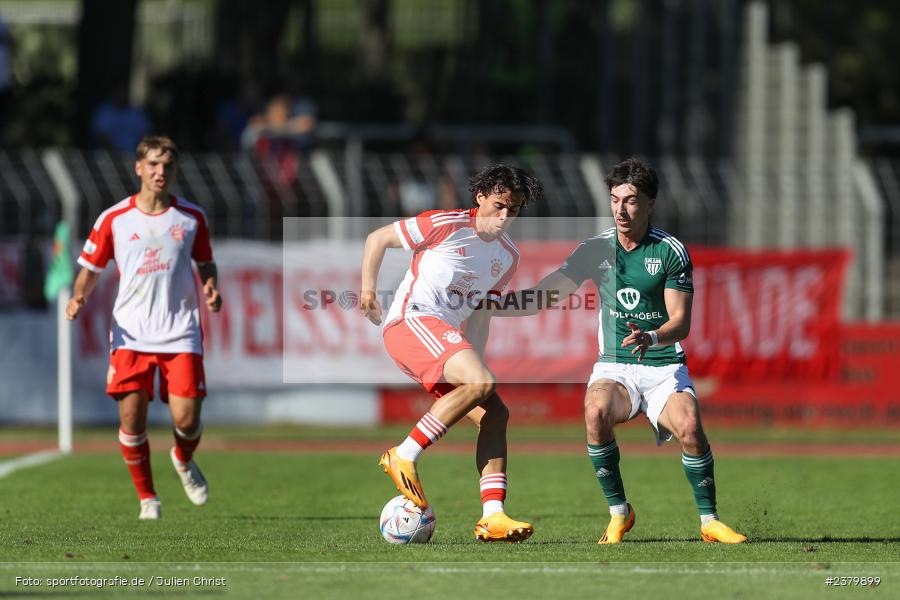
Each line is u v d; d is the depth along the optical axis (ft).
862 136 238.68
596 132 314.76
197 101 254.27
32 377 181.27
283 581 68.28
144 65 385.91
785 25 385.09
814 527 97.76
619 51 305.94
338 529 94.99
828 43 388.78
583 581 68.13
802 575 70.54
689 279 84.38
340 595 64.39
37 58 351.87
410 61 396.78
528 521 101.71
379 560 75.77
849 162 212.64
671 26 272.51
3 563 74.38
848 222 197.36
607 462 84.99
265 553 78.95
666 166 197.88
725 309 183.21
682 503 114.73
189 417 99.71
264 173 181.88
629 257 85.05
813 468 144.05
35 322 180.75
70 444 155.02
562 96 341.21
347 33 428.15
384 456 82.02
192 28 391.24
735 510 109.40
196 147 249.96
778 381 183.73
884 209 201.16
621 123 286.46
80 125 262.06
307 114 221.46
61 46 355.15
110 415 182.60
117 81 268.82
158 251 99.04
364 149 223.71
